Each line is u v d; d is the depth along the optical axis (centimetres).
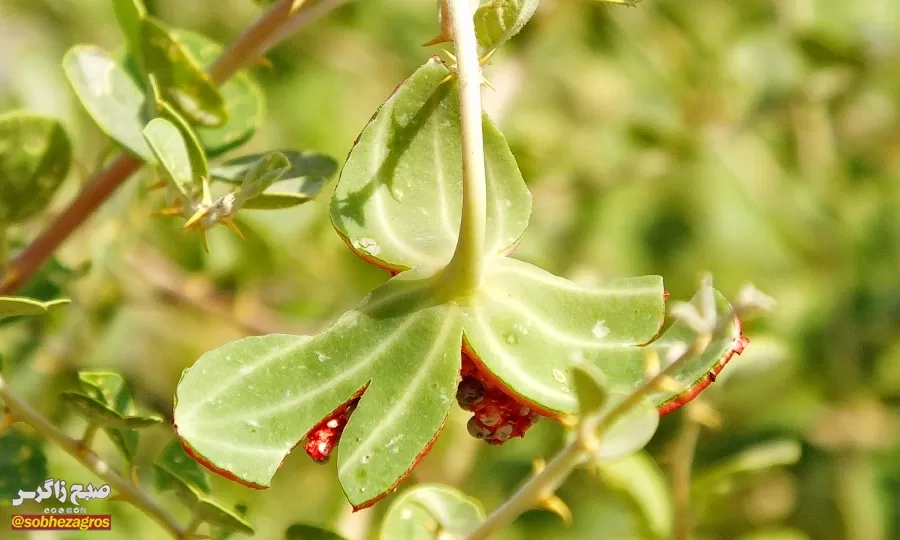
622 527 48
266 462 30
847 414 52
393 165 31
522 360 31
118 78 35
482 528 31
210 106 35
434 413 30
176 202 34
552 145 53
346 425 30
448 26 31
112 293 43
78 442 34
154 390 46
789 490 50
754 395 49
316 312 47
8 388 33
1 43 50
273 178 32
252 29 35
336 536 34
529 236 52
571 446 30
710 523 40
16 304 33
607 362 31
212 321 48
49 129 34
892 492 51
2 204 34
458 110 32
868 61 52
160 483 35
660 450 48
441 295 31
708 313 29
